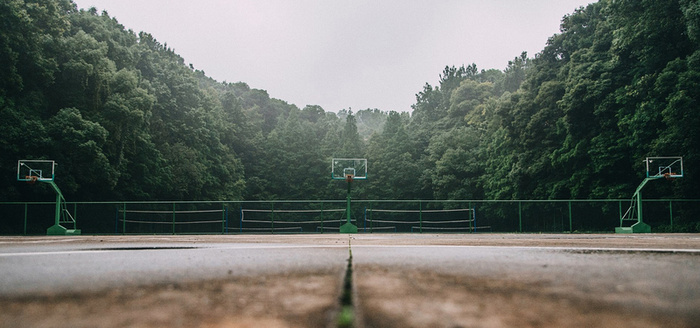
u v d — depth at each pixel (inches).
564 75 1127.6
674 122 777.6
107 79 1067.9
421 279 88.7
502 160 1357.0
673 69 800.9
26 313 60.5
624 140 900.0
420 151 2047.2
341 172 900.0
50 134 907.4
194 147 1577.3
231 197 1662.2
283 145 2095.2
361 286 79.2
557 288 78.7
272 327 50.6
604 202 936.3
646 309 62.4
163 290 77.6
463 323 52.6
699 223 821.9
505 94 1886.1
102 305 65.2
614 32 898.1
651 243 261.0
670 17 807.7
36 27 935.7
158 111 1455.5
